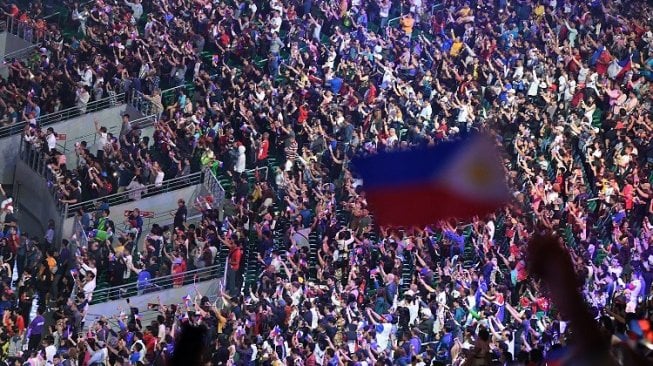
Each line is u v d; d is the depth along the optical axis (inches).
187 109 3949.3
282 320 2962.6
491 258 3159.5
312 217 3420.3
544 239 268.5
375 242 3284.9
